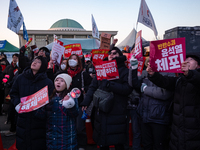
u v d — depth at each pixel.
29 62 3.21
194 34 3.27
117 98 2.33
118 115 2.32
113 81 2.40
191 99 1.83
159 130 2.36
